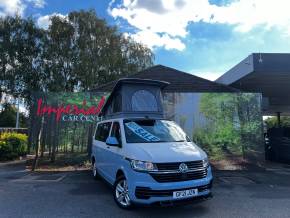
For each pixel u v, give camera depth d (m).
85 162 11.95
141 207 6.36
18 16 27.34
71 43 27.91
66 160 12.00
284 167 13.23
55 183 9.09
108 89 14.99
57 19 27.75
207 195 6.01
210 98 12.38
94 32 27.70
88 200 7.12
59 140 12.05
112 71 29.25
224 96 12.36
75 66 27.23
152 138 6.83
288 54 12.59
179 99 12.37
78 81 28.38
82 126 12.11
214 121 12.25
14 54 26.61
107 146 7.67
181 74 15.59
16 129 20.44
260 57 12.55
